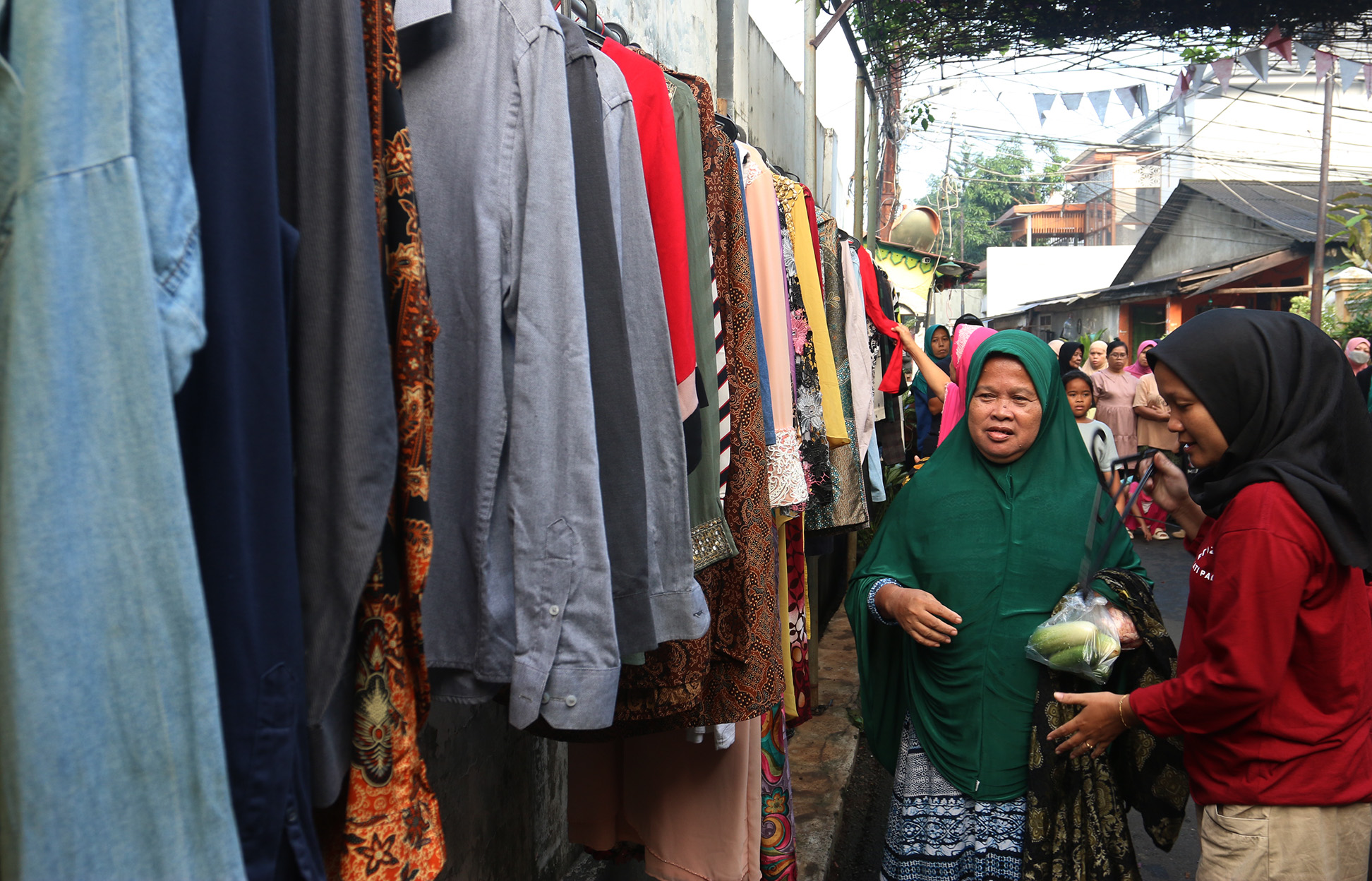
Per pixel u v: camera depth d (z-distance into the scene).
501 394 1.20
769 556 1.80
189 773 0.70
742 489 1.77
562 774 2.76
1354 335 12.96
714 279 1.76
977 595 2.06
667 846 2.10
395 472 0.94
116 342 0.68
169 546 0.69
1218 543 1.69
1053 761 1.94
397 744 1.00
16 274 0.66
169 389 0.70
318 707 0.91
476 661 1.21
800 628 2.53
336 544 0.91
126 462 0.68
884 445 4.82
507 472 1.21
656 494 1.40
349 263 0.92
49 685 0.65
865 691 2.36
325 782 0.92
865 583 2.28
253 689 0.79
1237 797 1.67
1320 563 1.61
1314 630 1.62
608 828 2.24
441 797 1.98
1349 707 1.64
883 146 11.07
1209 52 8.54
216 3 0.81
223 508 0.78
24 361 0.65
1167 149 19.14
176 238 0.73
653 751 2.09
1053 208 32.78
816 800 3.31
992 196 35.53
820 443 2.45
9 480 0.64
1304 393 1.68
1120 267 25.20
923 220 8.77
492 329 1.19
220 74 0.81
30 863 0.64
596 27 1.63
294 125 0.95
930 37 8.62
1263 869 1.64
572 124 1.29
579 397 1.19
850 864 3.13
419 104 1.24
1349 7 8.12
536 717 1.17
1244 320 1.76
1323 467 1.66
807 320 2.46
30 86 0.66
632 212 1.41
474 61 1.23
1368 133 18.84
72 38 0.67
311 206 0.93
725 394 1.75
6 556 0.64
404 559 1.03
